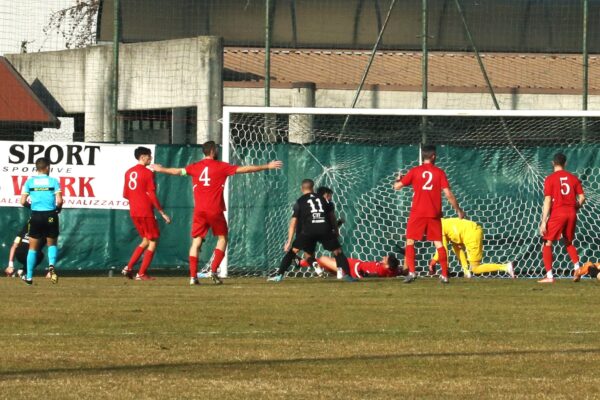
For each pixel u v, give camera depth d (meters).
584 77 83.19
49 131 98.38
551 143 84.62
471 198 77.44
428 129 86.38
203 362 31.39
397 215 76.62
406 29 108.50
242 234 74.88
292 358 32.28
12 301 49.97
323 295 54.16
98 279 68.75
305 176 75.88
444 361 31.88
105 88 97.12
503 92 100.31
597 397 26.22
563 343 35.88
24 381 27.77
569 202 65.81
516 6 108.25
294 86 99.94
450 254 76.94
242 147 75.56
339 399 25.80
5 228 73.88
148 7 107.56
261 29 108.81
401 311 46.00
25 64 102.00
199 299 51.47
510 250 77.31
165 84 93.56
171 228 74.44
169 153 74.56
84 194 73.94
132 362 31.30
